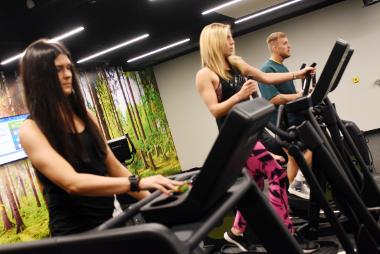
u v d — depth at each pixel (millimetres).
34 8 4262
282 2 6695
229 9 6332
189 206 950
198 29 6777
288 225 2182
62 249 877
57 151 1301
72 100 1447
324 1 7164
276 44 3449
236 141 872
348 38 7441
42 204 5613
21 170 5441
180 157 9219
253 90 2029
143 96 8609
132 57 7621
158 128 8812
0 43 4766
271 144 2795
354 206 1979
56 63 1312
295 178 2975
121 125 7707
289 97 2992
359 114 7551
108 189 1086
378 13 7168
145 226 790
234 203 1025
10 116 5496
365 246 1955
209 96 2182
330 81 2115
